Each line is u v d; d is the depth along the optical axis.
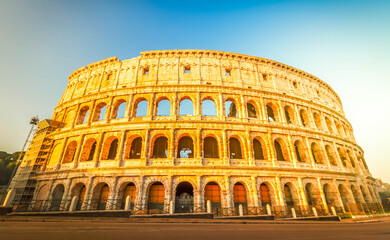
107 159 36.06
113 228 13.65
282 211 31.41
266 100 42.81
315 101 50.22
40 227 13.08
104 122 38.81
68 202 32.94
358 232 14.41
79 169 34.09
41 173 38.12
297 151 41.75
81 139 37.75
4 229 11.93
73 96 46.81
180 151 37.47
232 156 38.06
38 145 42.19
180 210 32.75
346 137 52.03
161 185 34.03
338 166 42.28
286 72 49.28
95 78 46.00
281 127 39.53
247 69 45.16
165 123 36.28
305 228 16.81
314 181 37.25
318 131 44.12
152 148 35.47
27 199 37.38
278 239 10.60
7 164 69.00
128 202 24.34
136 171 32.53
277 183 34.19
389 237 11.86
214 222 21.17
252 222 22.44
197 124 36.34
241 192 34.72
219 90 40.50
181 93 39.84
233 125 37.06
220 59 44.72
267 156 36.84
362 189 45.62
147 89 40.22
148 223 18.58
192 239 10.10
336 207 35.81
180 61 43.72
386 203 47.31
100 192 34.34
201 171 32.56
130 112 38.81
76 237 9.85
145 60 44.44
